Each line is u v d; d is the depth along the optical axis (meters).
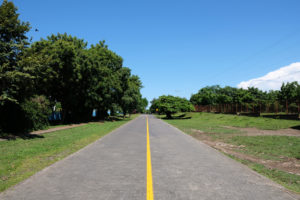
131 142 11.84
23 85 12.67
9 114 14.77
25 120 15.95
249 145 11.11
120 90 37.66
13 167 6.26
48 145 10.30
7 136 13.23
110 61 37.41
